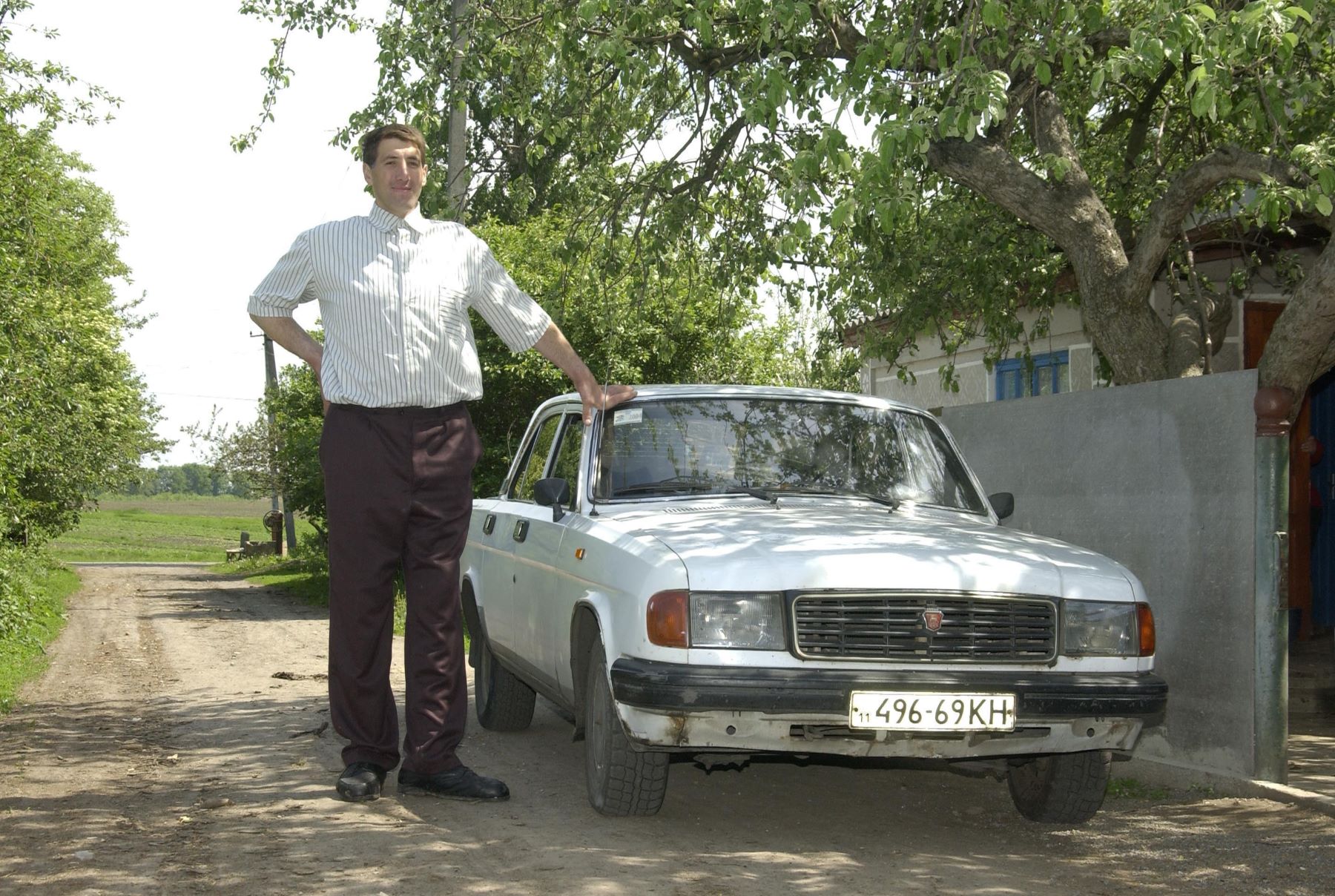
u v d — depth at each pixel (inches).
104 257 1601.9
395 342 211.9
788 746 183.5
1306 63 313.6
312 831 199.5
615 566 199.2
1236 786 231.3
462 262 218.8
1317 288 237.3
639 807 205.9
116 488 1278.3
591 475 234.1
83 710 360.8
